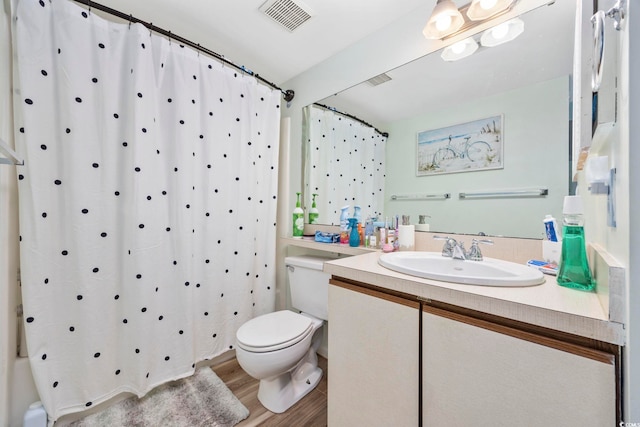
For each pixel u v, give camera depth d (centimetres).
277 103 199
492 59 119
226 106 169
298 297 177
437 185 137
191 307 152
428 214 140
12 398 109
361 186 167
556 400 59
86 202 120
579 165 79
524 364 63
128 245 129
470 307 72
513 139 114
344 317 103
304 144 202
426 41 137
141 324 131
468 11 116
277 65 193
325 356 185
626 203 46
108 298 128
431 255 119
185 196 148
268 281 194
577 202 76
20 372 111
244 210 179
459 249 111
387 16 146
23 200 106
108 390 128
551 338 61
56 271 114
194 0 133
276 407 134
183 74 148
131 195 129
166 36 150
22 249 106
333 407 106
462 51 127
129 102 129
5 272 104
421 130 142
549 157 106
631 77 42
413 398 83
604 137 62
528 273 85
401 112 149
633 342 46
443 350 77
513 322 67
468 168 127
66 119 115
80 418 124
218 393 145
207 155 160
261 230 192
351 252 150
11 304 108
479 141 123
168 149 145
